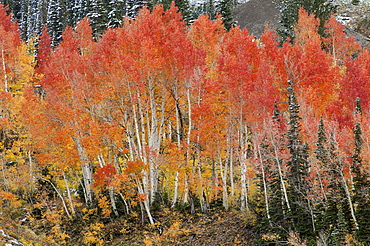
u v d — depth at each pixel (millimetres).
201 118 26359
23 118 27953
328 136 21672
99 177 25438
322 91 29672
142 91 26562
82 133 27422
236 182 33000
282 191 23234
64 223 27188
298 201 21828
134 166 24891
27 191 29766
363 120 22984
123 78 25234
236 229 24531
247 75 25844
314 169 21516
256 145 25016
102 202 26219
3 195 24922
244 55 28703
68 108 26781
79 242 25094
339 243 18328
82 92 26828
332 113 27188
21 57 39031
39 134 27141
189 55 25938
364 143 20703
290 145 22750
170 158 26172
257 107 24656
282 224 22594
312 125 23594
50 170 30188
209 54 31953
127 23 31250
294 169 22484
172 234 24859
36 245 20766
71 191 33469
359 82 28906
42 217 27906
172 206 28656
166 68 26984
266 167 24656
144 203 26281
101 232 25891
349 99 28312
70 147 28609
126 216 27297
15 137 34094
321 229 19938
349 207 20062
